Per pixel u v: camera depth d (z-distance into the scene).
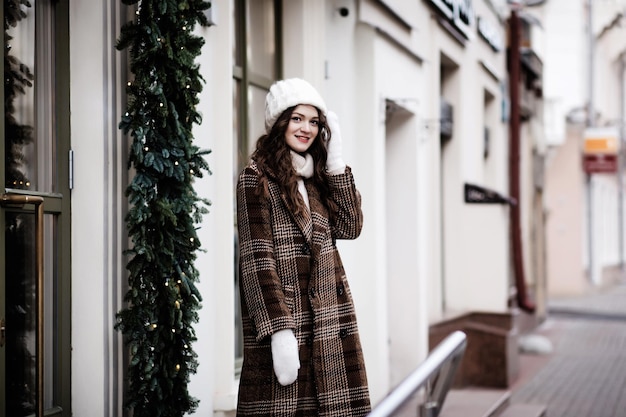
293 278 3.85
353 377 3.89
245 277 3.80
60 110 4.25
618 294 28.05
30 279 4.11
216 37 5.36
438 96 10.68
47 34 4.21
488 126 14.52
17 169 4.01
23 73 4.04
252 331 3.84
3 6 3.83
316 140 4.03
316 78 7.16
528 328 16.23
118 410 4.36
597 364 12.88
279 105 3.93
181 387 4.23
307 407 3.85
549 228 27.14
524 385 10.96
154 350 4.14
